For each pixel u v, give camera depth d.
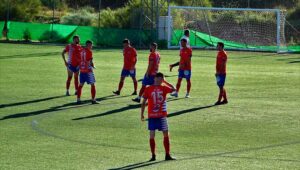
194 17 62.38
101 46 55.56
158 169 13.27
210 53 50.41
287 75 33.88
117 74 33.03
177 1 65.00
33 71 33.38
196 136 17.19
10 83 28.52
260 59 45.22
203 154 14.88
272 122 19.44
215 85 29.09
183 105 22.95
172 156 14.63
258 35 59.75
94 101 23.27
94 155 14.76
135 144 16.12
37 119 19.84
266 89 27.77
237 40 60.25
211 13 64.00
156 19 56.59
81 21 65.69
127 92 26.50
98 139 16.75
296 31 62.06
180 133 17.62
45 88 27.14
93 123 19.20
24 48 48.50
